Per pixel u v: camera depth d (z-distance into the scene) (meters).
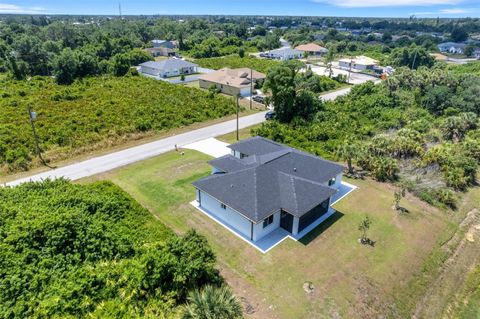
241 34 163.38
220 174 26.42
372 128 42.28
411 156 33.75
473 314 17.67
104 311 14.05
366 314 17.05
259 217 21.05
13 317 14.10
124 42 114.31
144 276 15.90
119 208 23.30
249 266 19.78
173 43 136.62
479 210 26.95
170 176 30.66
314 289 18.28
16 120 43.28
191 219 24.23
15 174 30.72
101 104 50.97
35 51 86.94
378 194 28.23
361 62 95.06
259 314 16.72
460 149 34.84
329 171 27.59
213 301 14.54
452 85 55.94
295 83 46.62
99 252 18.31
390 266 20.20
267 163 26.08
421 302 18.08
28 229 18.20
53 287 15.21
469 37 179.38
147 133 41.47
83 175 30.75
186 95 57.88
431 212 26.05
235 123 46.56
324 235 22.78
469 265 21.11
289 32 176.50
